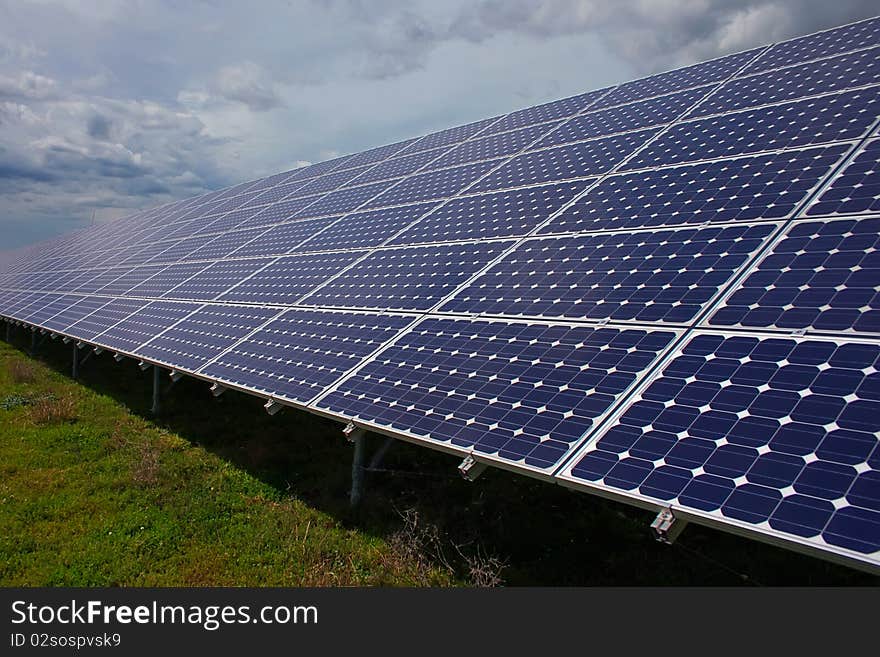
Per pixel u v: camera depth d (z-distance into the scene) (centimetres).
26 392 1967
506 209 1508
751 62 1770
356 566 925
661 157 1395
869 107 1155
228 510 1136
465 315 1078
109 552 991
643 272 973
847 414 572
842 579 855
